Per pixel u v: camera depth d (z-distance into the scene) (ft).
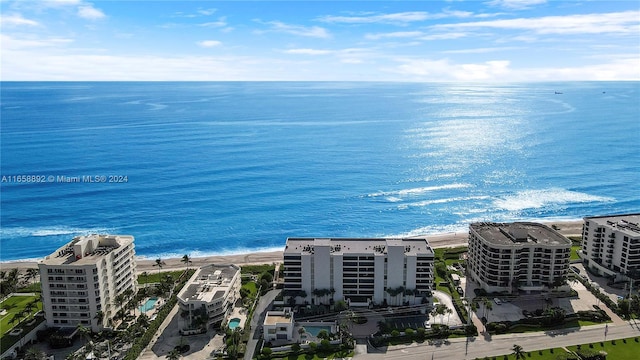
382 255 615.57
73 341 554.46
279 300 648.38
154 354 527.40
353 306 626.64
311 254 618.44
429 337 556.51
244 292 653.71
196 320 558.97
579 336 555.69
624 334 559.38
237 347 535.60
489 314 604.49
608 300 625.00
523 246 646.74
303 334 555.28
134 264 655.35
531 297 645.51
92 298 557.33
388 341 549.54
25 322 575.79
